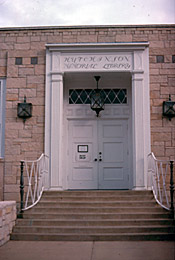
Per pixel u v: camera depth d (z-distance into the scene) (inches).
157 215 290.7
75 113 397.1
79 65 370.3
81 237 268.2
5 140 365.1
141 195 322.7
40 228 277.4
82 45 368.8
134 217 290.7
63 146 392.2
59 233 274.5
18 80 373.4
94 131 396.8
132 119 368.5
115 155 394.0
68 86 399.9
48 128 364.5
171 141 358.9
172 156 356.8
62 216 292.4
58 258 218.5
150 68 368.8
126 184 389.4
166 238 266.7
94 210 300.7
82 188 389.4
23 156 362.3
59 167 356.8
